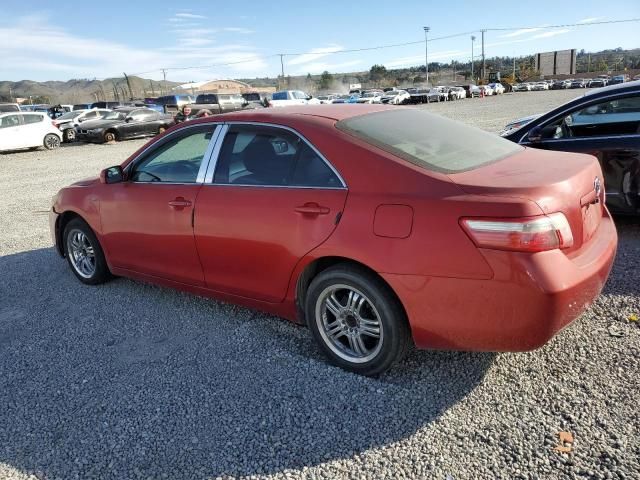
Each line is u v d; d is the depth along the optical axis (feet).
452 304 9.21
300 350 12.16
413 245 9.39
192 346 12.67
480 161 10.65
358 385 10.57
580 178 9.88
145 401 10.55
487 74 344.90
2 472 8.85
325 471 8.39
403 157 10.15
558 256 8.75
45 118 73.10
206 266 12.95
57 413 10.37
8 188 40.32
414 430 9.15
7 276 18.76
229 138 12.62
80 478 8.63
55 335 13.82
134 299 15.85
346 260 10.55
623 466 7.94
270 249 11.41
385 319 10.13
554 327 8.73
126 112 84.53
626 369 10.32
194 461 8.81
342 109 12.47
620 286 13.98
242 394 10.55
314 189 10.77
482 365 10.91
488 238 8.71
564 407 9.39
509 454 8.40
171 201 13.30
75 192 16.52
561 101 120.26
